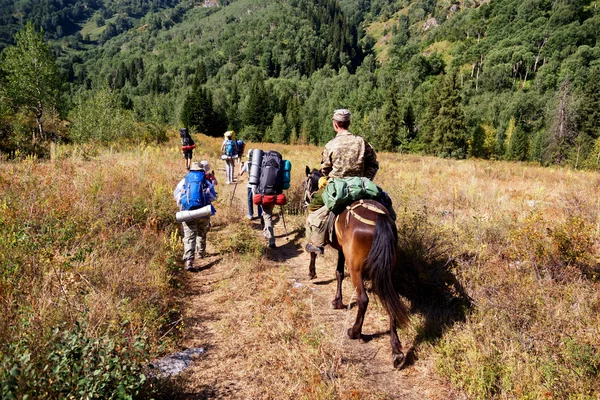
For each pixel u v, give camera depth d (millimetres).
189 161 16969
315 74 198750
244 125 107375
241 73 190875
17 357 2799
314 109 125812
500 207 8938
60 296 4219
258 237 8609
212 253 7578
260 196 7840
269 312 5211
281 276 6496
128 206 7961
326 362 4098
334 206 4637
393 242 3930
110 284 4906
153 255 6449
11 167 10477
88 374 2834
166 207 8641
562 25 166500
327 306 5566
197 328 4883
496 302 4609
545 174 18094
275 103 122938
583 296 4609
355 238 4184
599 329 4035
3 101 28906
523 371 3611
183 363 4098
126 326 4121
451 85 65250
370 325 5070
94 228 6414
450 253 5812
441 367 3982
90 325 3727
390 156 33969
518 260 5625
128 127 29188
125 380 3027
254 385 3828
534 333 4117
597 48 137500
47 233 5422
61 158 14391
